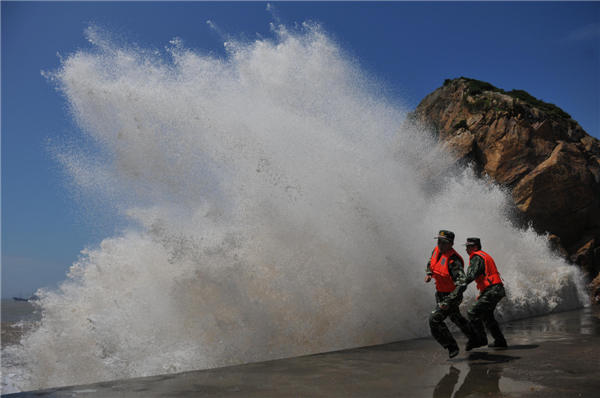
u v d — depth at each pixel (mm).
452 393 3559
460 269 5238
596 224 19969
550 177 19797
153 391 3832
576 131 27797
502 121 22875
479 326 5590
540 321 9695
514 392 3535
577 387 3666
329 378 4238
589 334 7262
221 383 4105
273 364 5020
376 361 5094
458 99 33500
